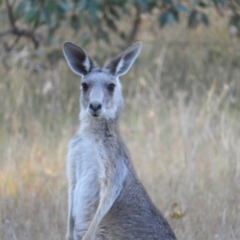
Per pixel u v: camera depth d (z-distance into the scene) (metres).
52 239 15.78
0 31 28.83
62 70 26.17
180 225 16.39
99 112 14.48
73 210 14.77
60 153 20.03
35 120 22.73
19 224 16.34
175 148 20.50
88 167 14.54
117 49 28.09
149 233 14.34
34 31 26.78
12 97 23.72
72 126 22.23
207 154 20.28
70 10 25.53
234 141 21.19
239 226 16.45
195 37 29.81
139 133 21.75
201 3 25.66
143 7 23.97
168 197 17.84
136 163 19.66
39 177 18.86
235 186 18.53
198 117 22.39
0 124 22.66
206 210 17.16
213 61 28.27
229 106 24.38
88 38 25.47
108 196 14.22
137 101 23.59
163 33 30.11
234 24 27.25
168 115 22.92
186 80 25.86
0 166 19.67
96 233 14.46
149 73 25.56
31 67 25.67
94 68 15.48
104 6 25.33
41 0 23.95
